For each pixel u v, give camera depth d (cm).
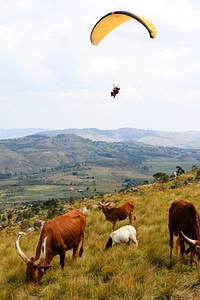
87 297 767
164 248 984
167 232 1159
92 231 1477
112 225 1584
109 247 1148
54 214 3275
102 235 1403
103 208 1555
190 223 823
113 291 746
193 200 1692
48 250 898
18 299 819
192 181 2761
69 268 966
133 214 1727
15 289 862
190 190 2131
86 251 1153
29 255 1209
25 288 854
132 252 991
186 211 839
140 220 1516
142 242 1109
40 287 854
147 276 787
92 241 1267
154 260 905
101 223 1661
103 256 995
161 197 2067
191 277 758
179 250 891
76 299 738
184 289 714
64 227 948
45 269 879
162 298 698
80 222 1020
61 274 935
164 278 754
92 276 868
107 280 838
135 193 2864
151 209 1725
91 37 1616
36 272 850
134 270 822
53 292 805
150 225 1402
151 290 721
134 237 1138
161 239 1086
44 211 4762
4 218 5278
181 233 823
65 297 779
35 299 809
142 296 699
